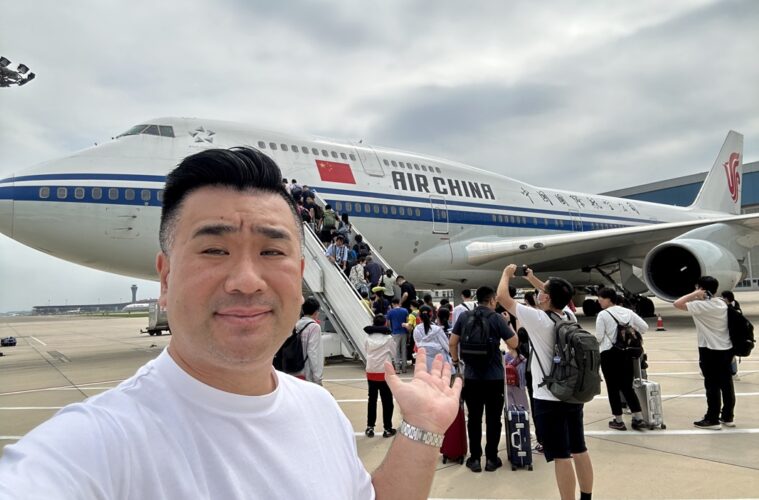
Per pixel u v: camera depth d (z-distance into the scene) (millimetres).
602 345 4746
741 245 13062
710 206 25000
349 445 1097
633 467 3676
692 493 3178
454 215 14172
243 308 877
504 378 4059
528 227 16094
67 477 644
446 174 14633
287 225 967
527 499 3201
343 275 8648
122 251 9734
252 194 936
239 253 897
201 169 935
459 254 14086
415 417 1124
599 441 4332
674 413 5199
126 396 824
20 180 9141
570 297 3232
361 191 12461
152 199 9867
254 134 11508
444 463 3971
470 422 3807
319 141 12555
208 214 900
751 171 41844
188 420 826
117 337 20297
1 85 11406
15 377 8680
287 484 862
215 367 890
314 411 1057
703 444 4195
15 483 580
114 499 701
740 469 3594
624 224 19688
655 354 9180
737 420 4918
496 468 3783
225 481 797
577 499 3127
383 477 1105
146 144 10266
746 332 4520
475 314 3904
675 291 12609
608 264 16719
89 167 9594
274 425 918
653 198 48531
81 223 9297
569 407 3021
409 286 9758
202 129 10945
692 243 11773
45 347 16312
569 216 17594
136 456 744
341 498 949
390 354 4758
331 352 9500
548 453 3018
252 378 937
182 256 903
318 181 11797
